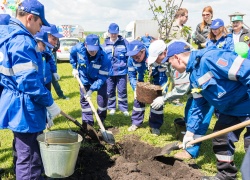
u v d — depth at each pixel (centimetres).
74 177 415
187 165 446
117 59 741
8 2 663
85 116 611
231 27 745
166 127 665
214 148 397
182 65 372
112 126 661
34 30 329
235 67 321
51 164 336
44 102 323
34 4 320
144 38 822
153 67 577
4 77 314
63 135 379
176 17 777
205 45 723
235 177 404
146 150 499
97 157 473
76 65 609
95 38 542
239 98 355
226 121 383
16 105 316
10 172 436
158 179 412
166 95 507
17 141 333
